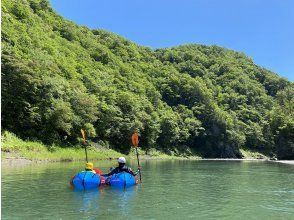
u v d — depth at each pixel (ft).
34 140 141.59
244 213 35.19
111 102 214.28
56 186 52.06
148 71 382.83
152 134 240.73
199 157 289.12
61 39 287.89
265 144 329.11
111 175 54.24
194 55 490.49
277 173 89.04
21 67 140.05
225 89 424.46
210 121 314.96
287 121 222.69
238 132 322.55
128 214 33.42
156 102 304.50
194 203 40.40
